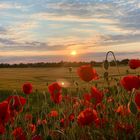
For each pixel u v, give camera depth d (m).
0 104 3.29
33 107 5.63
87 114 3.66
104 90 4.85
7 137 3.82
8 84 24.42
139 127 3.86
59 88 4.39
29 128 4.16
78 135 3.99
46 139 3.66
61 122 4.44
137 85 3.42
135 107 3.18
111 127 4.07
